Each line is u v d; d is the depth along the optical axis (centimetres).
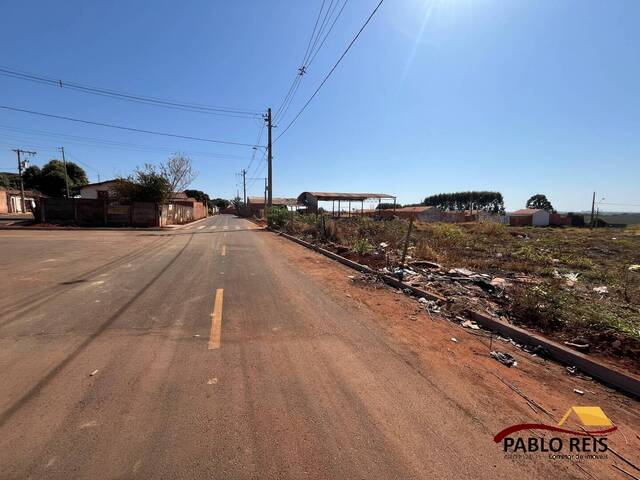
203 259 1038
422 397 300
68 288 641
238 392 297
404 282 718
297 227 2094
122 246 1326
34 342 389
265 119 2920
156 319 474
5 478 197
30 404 271
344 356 376
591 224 4941
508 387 325
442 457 228
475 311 525
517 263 1055
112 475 202
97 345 384
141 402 277
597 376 353
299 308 547
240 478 203
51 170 5475
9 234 1783
